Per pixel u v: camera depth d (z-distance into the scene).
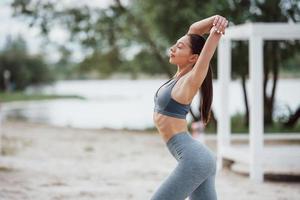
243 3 20.19
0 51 73.88
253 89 10.29
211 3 20.00
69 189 9.28
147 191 9.29
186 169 4.23
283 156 10.37
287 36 10.32
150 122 26.84
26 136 18.62
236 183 10.16
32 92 66.81
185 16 19.94
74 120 28.55
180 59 4.52
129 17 24.02
